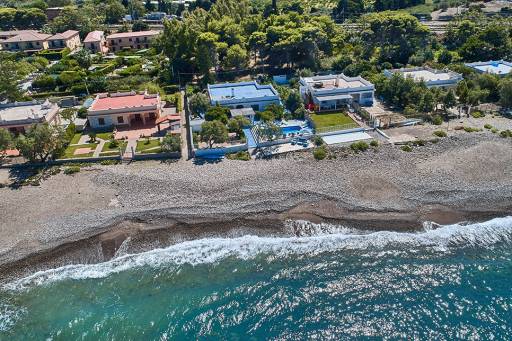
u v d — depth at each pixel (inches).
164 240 2285.9
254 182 2669.8
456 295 1905.8
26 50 6063.0
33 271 2116.1
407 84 3641.7
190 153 3058.6
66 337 1786.4
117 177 2765.7
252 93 3855.8
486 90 3732.8
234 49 4677.7
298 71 4527.6
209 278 2053.4
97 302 1945.1
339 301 1904.5
